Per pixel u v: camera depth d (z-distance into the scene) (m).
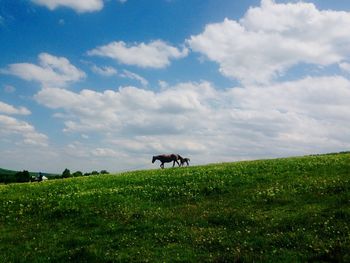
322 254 18.05
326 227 21.33
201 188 35.12
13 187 43.31
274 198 29.11
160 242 22.72
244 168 43.75
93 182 43.00
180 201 32.41
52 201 34.56
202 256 19.95
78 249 22.19
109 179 44.16
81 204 32.66
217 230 23.75
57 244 23.97
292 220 23.28
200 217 26.77
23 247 24.00
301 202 27.36
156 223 26.33
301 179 34.34
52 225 28.45
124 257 20.47
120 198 33.75
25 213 32.25
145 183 40.09
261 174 38.84
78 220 28.89
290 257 18.38
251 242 20.94
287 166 42.22
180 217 27.28
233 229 23.80
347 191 28.05
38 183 45.97
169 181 39.69
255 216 25.36
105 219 28.25
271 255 18.89
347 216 22.48
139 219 27.47
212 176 40.12
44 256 22.02
